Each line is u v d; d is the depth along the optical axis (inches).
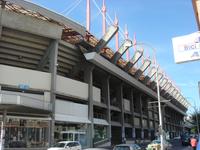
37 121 1670.8
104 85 2496.3
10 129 1569.9
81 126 2009.1
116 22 2097.7
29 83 1689.2
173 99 4758.9
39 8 1663.4
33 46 1793.8
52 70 1788.9
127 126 2874.0
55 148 1379.2
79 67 2158.0
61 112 1833.2
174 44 572.4
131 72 2918.3
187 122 6259.8
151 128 3659.0
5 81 1615.4
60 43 1868.8
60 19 1766.7
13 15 1594.5
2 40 1688.0
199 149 813.2
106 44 2108.8
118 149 1092.5
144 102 3651.6
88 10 2484.0
